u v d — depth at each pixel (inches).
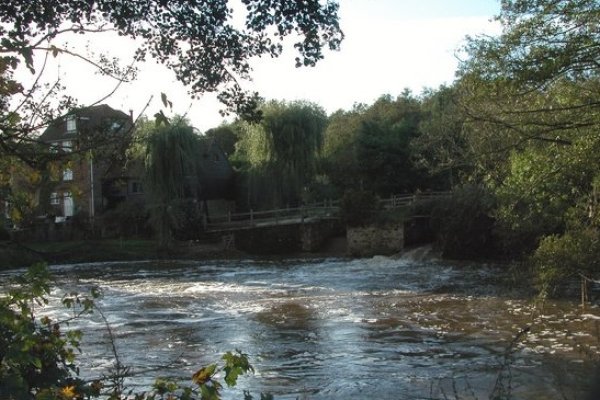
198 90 225.8
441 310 727.1
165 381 160.7
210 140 2110.0
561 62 458.6
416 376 434.9
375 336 583.8
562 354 468.8
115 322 673.6
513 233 1117.7
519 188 566.9
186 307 789.9
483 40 628.7
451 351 511.8
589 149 500.1
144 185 1620.3
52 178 174.4
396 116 2716.5
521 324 621.0
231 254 1627.7
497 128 548.1
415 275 1113.4
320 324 652.7
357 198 1560.0
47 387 145.3
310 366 473.4
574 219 576.7
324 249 1699.1
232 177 2143.2
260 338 585.3
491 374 426.6
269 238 1697.8
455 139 1174.3
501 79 484.7
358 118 2755.9
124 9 204.1
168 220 1614.2
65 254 1492.4
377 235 1549.0
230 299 856.9
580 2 465.1
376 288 941.2
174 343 562.6
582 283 721.0
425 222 1561.3
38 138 182.2
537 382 385.7
